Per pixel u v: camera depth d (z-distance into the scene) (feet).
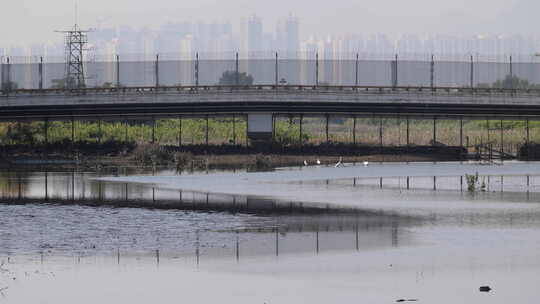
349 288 226.58
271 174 549.13
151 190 451.53
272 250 274.98
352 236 299.99
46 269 249.34
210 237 298.97
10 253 271.49
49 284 232.32
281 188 461.37
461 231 309.22
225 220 338.34
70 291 225.15
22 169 604.49
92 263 256.52
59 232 310.45
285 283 232.12
